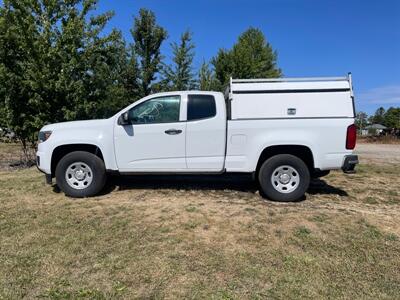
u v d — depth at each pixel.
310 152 6.86
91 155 7.07
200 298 3.76
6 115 12.65
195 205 6.53
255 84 6.87
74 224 5.64
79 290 3.87
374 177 9.67
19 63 12.62
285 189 6.91
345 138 6.72
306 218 5.95
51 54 12.45
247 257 4.65
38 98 12.40
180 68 22.70
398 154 18.05
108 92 15.26
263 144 6.81
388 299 3.85
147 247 4.87
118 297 3.76
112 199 6.94
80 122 7.23
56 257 4.58
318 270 4.39
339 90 6.84
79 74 13.26
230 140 6.90
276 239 5.18
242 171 6.94
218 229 5.47
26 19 12.38
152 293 3.84
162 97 7.07
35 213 6.15
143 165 7.04
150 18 21.28
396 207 6.84
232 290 3.92
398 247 5.05
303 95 6.85
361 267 4.49
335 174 9.95
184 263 4.46
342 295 3.90
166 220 5.79
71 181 7.13
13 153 17.92
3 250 4.76
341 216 6.10
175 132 6.94
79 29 12.80
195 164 6.98
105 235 5.23
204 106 6.99
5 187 8.03
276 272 4.31
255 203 6.74
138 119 7.07
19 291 3.83
